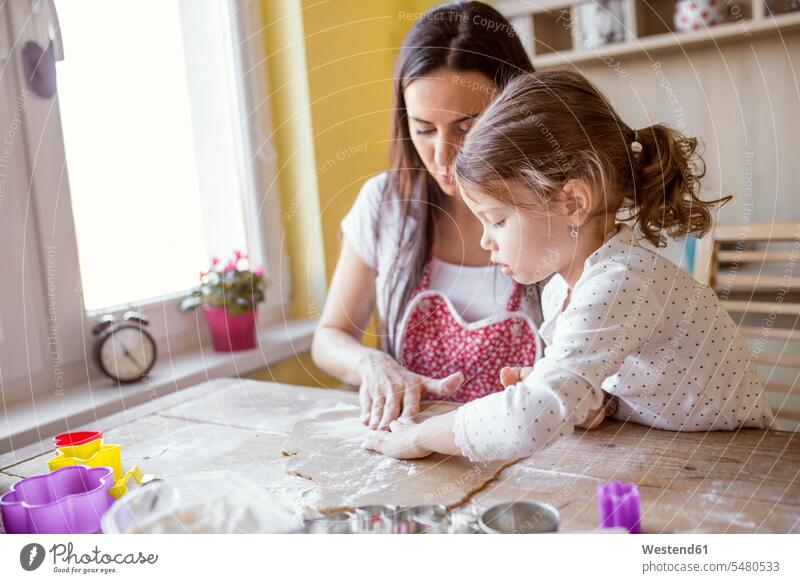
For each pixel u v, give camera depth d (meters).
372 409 1.00
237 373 1.45
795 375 1.92
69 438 0.89
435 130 1.11
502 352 1.24
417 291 1.31
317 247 1.87
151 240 1.57
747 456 0.74
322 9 1.78
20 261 1.30
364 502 0.69
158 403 1.10
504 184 0.83
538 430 0.73
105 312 1.46
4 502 0.69
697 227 0.95
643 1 2.04
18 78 1.28
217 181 1.72
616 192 0.87
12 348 1.29
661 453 0.76
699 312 0.88
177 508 0.66
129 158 1.50
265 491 0.74
